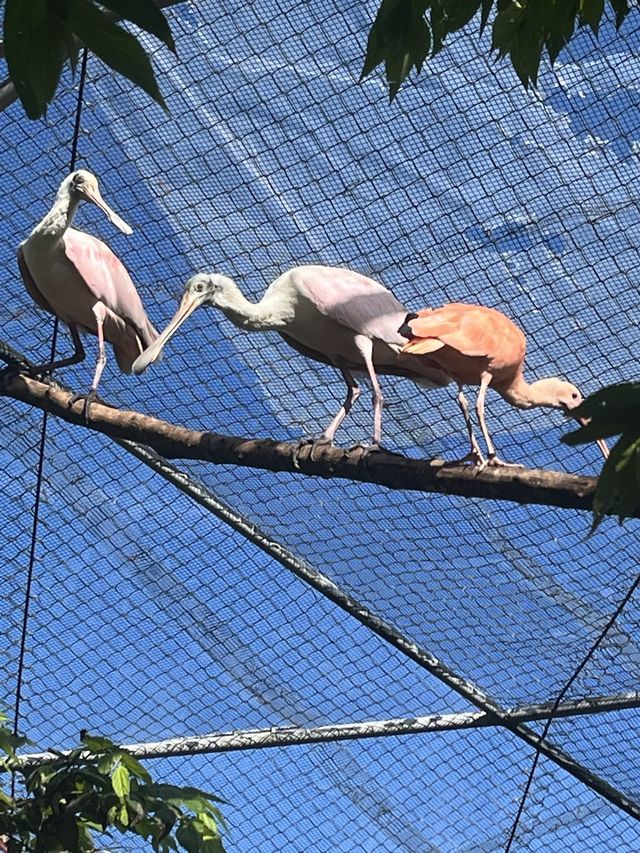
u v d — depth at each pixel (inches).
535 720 287.6
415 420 268.5
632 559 259.8
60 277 267.0
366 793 302.4
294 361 269.0
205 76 235.9
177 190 250.8
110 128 246.7
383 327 245.1
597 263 239.3
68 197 255.6
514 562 267.7
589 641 275.0
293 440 274.2
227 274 260.8
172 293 269.6
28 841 200.8
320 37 230.1
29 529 286.2
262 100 236.5
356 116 234.5
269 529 275.1
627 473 114.2
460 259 245.6
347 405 253.9
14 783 218.4
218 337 265.7
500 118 230.5
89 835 211.3
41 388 240.5
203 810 195.9
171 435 226.1
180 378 271.7
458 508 261.1
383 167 237.9
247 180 245.0
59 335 289.1
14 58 97.3
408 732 295.3
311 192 243.1
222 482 268.7
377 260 249.8
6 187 262.5
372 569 277.4
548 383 249.6
